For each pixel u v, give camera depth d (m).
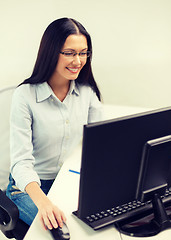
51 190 1.08
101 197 0.81
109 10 1.98
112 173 0.79
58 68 1.23
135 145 0.79
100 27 2.03
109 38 2.05
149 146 0.79
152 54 2.07
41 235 0.86
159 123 0.81
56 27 1.16
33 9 2.02
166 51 2.05
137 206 0.94
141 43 2.05
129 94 2.21
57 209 0.94
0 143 1.42
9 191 1.30
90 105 1.50
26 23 2.05
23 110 1.24
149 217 0.93
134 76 2.15
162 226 0.89
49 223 0.88
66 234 0.85
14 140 1.21
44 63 1.23
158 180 0.87
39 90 1.28
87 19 2.03
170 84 2.14
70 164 1.27
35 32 2.07
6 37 2.09
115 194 0.83
